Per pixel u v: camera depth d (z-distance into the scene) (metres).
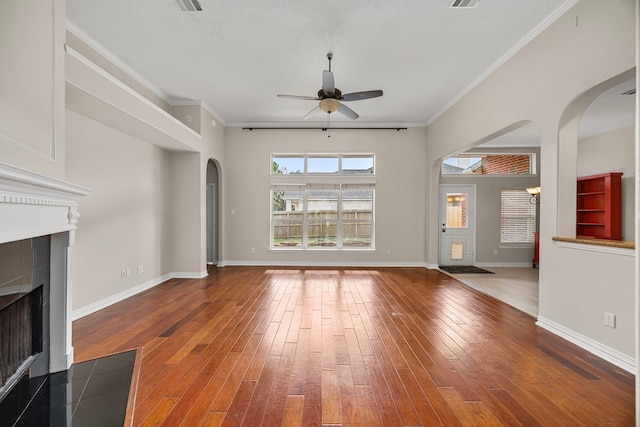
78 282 3.51
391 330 3.12
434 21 3.18
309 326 3.23
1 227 1.37
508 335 3.00
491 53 3.80
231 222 6.89
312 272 6.20
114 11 3.02
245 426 1.70
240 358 2.50
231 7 2.97
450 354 2.59
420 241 6.89
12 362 1.87
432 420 1.76
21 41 1.64
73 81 2.74
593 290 2.61
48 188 1.74
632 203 5.99
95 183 3.77
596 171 6.68
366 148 6.86
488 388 2.09
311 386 2.10
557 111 3.00
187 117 5.52
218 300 4.20
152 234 5.02
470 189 7.29
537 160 7.34
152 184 5.02
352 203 7.05
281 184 6.89
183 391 2.03
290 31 3.37
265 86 4.85
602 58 2.50
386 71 4.29
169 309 3.80
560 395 2.01
